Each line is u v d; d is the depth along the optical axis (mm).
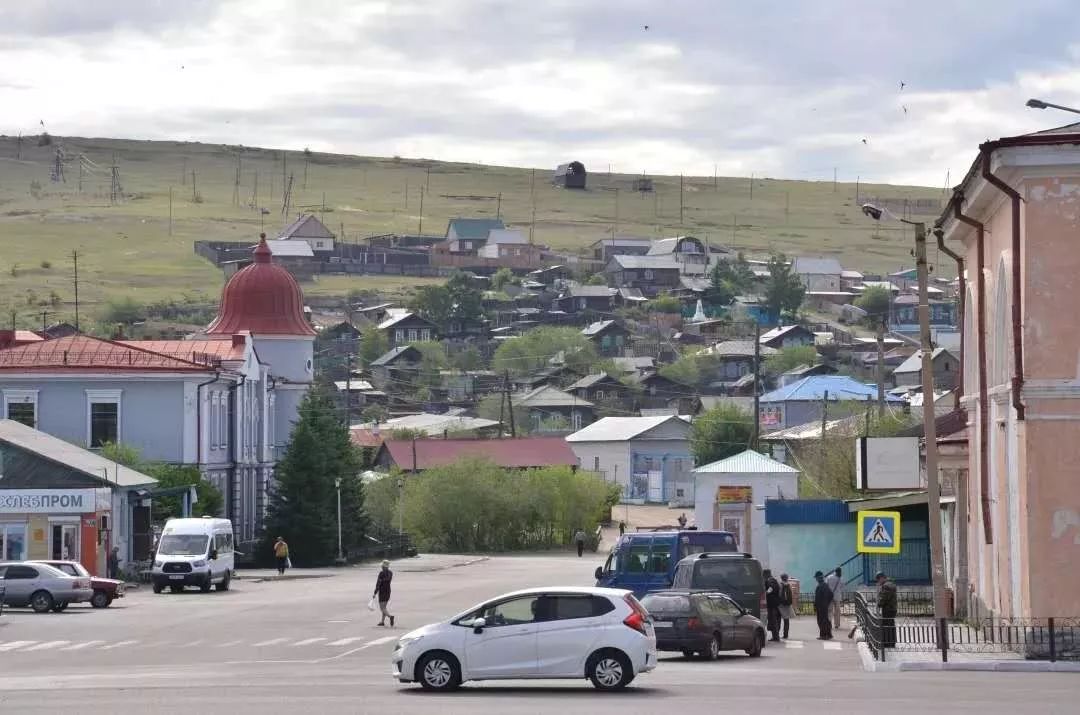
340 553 128375
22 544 95938
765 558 105562
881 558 84750
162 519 112125
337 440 134000
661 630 53219
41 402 121000
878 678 44969
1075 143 48125
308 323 153125
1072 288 48875
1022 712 35125
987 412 56750
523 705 37719
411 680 41750
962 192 55906
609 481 196875
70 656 55281
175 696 40312
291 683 44438
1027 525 48656
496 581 104688
